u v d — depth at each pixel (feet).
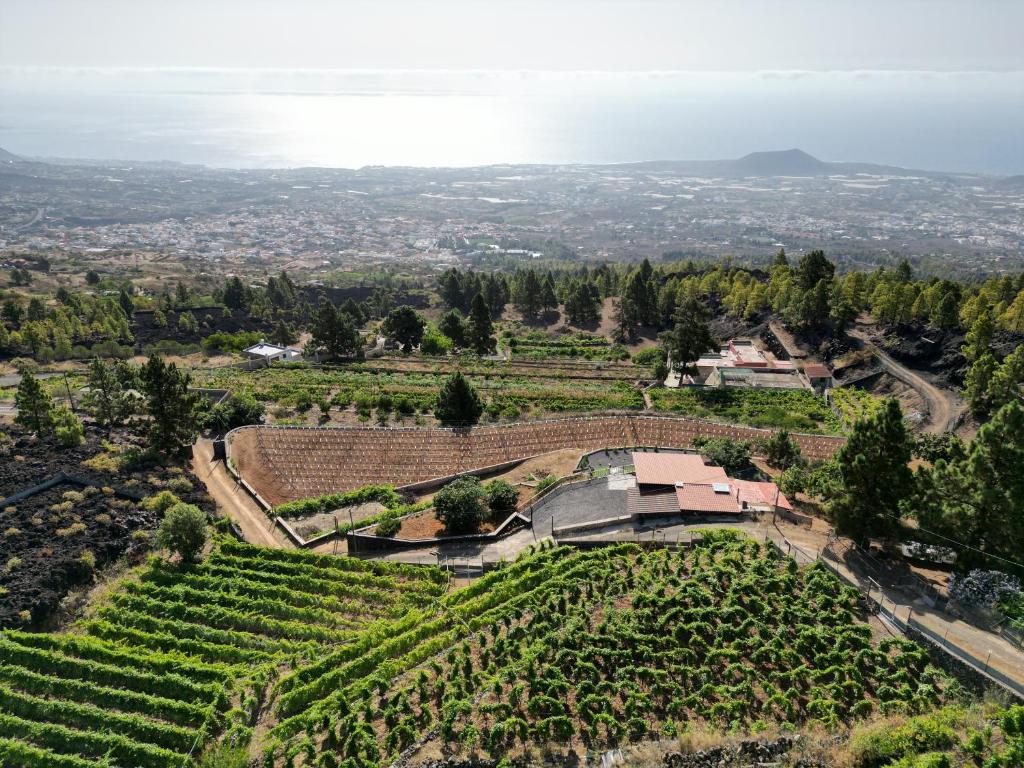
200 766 121.29
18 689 139.03
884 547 173.47
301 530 205.05
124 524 194.49
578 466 241.35
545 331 576.20
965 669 126.21
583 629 142.41
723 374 388.98
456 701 123.24
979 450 150.82
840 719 117.08
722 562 162.50
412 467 257.55
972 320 354.13
